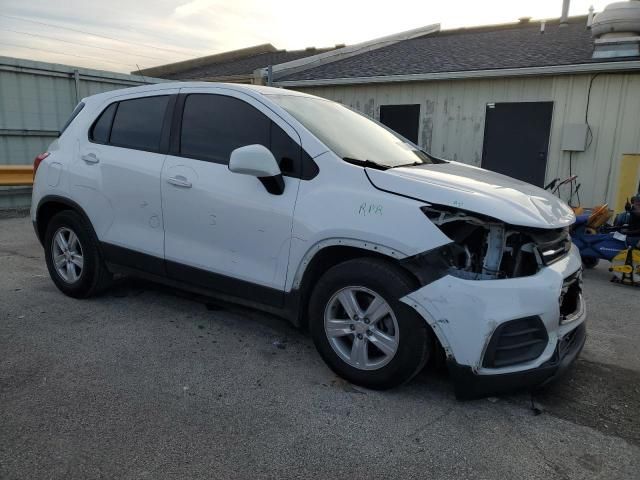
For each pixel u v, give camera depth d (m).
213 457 2.39
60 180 4.29
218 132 3.58
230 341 3.66
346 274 2.94
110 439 2.49
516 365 2.68
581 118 9.14
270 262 3.25
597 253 5.95
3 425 2.57
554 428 2.73
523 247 2.75
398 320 2.78
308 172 3.15
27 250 6.26
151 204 3.77
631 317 4.62
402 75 10.52
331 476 2.29
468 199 2.74
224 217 3.40
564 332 2.89
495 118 9.92
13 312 4.08
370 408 2.84
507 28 15.65
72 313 4.09
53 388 2.94
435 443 2.55
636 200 5.67
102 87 11.38
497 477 2.32
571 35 12.09
